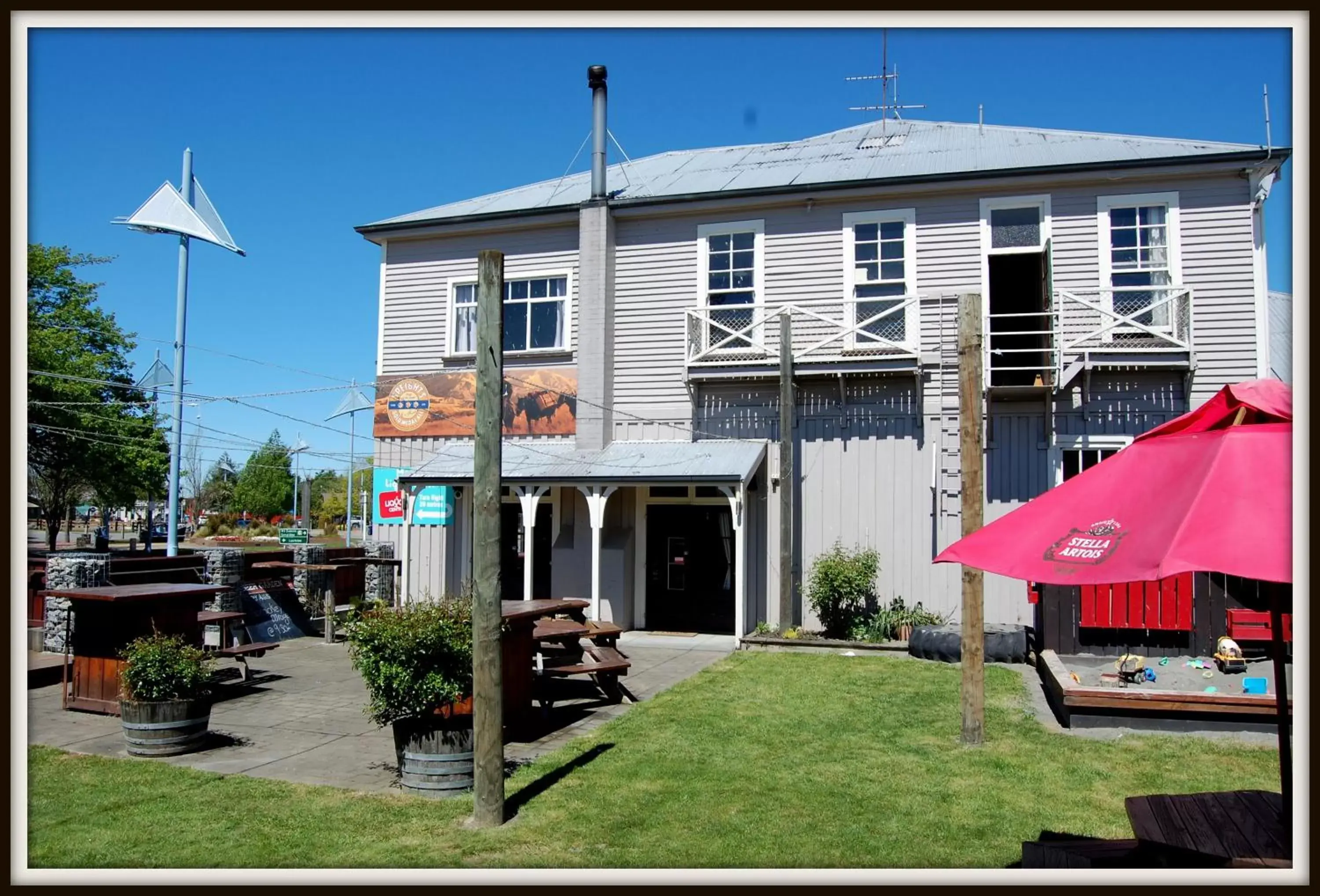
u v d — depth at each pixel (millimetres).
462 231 18109
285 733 9141
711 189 16969
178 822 6418
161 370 16531
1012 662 12703
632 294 17078
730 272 16531
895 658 13141
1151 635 11484
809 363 15195
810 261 16047
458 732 7098
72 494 31031
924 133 18688
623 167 20109
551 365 17438
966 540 4141
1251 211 14016
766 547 15945
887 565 15141
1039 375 15266
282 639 15898
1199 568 3111
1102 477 4004
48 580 13234
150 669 8219
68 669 10383
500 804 6410
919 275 15383
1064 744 8383
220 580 14656
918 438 15156
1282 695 4332
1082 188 14719
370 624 7109
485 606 6469
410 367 18578
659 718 9500
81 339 27000
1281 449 3471
